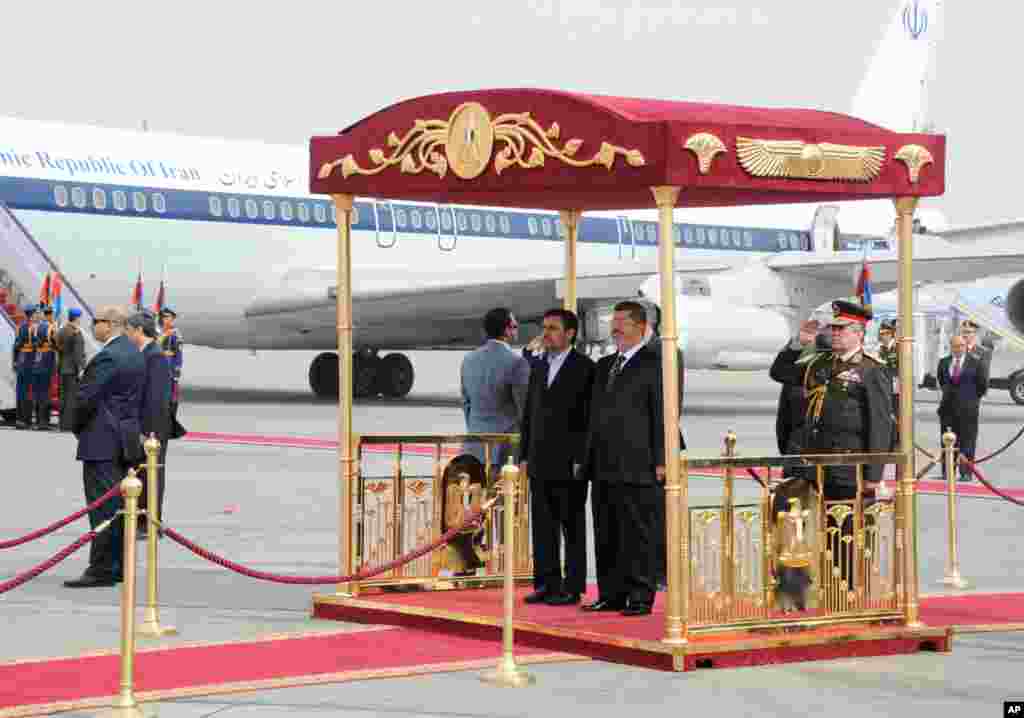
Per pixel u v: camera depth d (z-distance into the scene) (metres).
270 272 34.31
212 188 33.31
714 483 21.56
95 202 31.30
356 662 10.25
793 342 14.39
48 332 28.50
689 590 10.35
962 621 11.76
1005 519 18.03
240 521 17.17
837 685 9.65
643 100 11.02
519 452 12.40
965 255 30.56
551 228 39.88
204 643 10.87
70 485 20.22
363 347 39.16
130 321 13.92
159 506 14.73
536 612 11.67
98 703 8.98
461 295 34.62
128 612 8.81
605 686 9.58
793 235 45.59
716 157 10.25
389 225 36.44
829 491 11.29
